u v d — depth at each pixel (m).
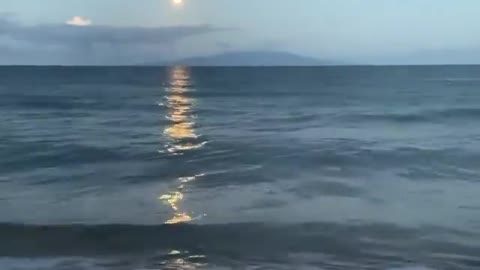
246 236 8.88
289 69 162.00
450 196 11.66
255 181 13.23
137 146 18.59
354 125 24.19
